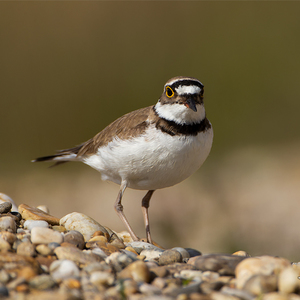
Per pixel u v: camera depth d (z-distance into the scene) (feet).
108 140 21.21
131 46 59.21
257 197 45.39
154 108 20.45
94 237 18.47
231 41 59.82
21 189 51.39
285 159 51.83
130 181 21.53
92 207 47.21
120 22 60.03
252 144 56.29
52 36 59.21
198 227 43.37
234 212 44.32
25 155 56.75
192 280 14.34
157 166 19.88
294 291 12.81
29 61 58.29
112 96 57.57
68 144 56.70
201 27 60.08
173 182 21.03
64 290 12.59
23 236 16.48
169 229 43.24
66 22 59.72
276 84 58.54
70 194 49.98
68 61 58.70
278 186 46.55
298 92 58.13
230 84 59.06
